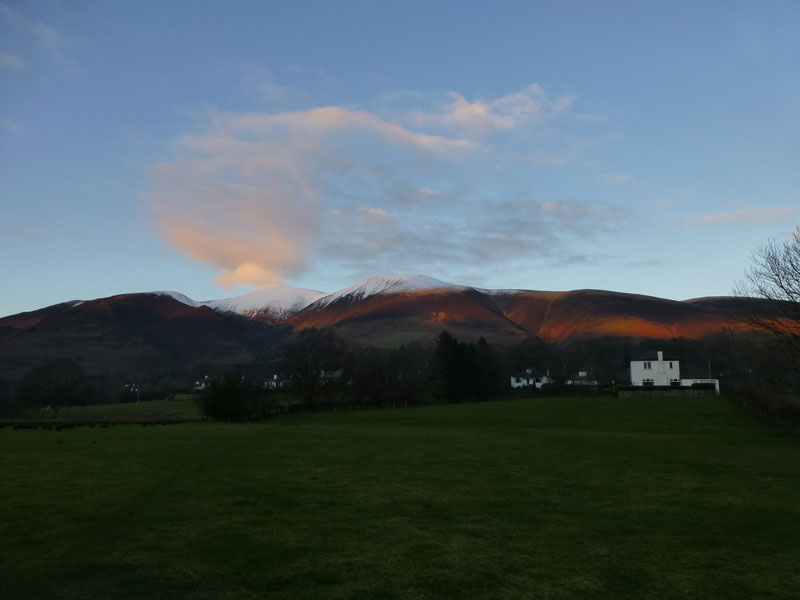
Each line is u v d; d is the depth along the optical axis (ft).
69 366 367.04
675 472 78.18
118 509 53.98
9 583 34.55
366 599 32.22
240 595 32.71
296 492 62.75
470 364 356.38
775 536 45.47
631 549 41.83
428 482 69.56
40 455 98.37
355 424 195.72
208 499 58.70
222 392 226.79
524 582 35.01
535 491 63.82
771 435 136.87
